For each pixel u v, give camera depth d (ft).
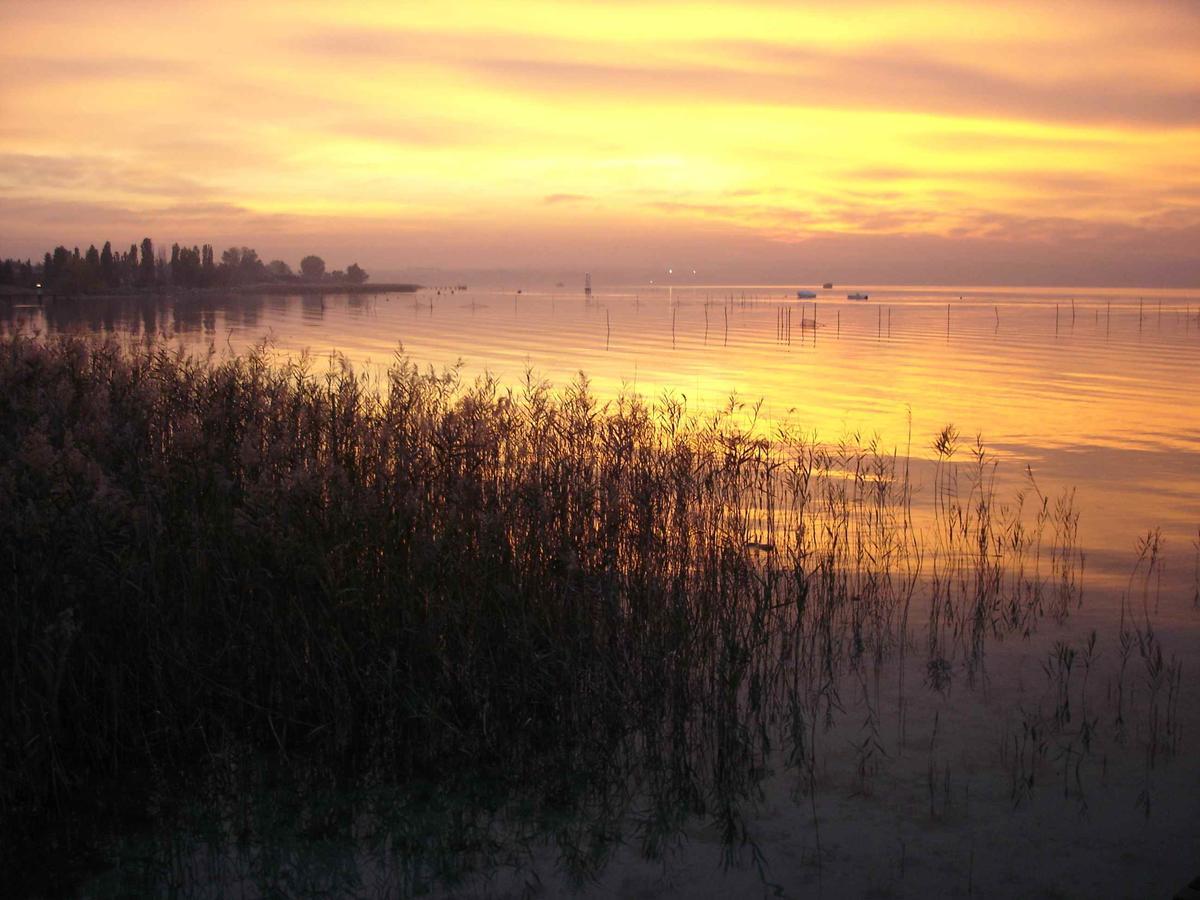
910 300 408.67
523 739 19.43
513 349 129.49
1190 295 510.17
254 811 17.49
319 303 325.01
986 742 19.61
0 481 19.86
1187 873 15.37
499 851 16.38
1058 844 16.17
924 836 16.47
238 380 33.42
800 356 121.29
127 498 20.89
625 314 250.78
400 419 28.35
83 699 18.48
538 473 26.40
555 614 21.17
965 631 25.36
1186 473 47.11
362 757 19.11
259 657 19.79
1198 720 20.38
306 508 20.57
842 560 31.17
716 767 18.72
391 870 15.89
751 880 15.40
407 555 20.80
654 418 48.26
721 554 26.91
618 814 17.43
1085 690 21.90
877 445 54.19
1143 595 28.25
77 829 16.84
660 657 21.13
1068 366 107.96
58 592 18.85
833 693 21.88
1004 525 36.35
